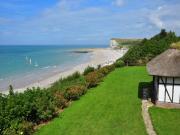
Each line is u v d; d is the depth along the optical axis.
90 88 33.31
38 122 20.95
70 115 22.69
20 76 57.75
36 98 21.78
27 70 69.00
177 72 22.52
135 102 25.92
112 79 38.38
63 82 35.75
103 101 26.78
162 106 23.95
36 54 149.62
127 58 53.31
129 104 25.33
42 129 19.64
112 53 135.75
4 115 17.97
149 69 24.17
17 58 114.44
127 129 19.22
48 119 21.61
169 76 22.64
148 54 52.69
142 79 37.34
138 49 54.88
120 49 166.00
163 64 23.56
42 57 120.12
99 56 117.06
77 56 125.31
